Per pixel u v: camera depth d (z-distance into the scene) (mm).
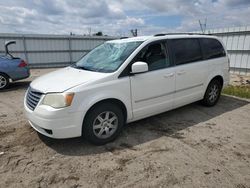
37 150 3432
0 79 8172
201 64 4891
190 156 3238
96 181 2697
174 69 4316
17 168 2967
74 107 3162
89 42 20594
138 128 4254
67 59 19797
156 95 4098
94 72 3688
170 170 2895
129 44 4129
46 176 2797
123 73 3623
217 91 5621
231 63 13273
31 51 18000
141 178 2740
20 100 6641
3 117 4965
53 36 18625
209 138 3834
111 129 3668
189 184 2615
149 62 3982
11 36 16938
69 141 3711
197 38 4977
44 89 3307
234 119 4773
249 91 7297
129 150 3426
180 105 4676
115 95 3506
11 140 3758
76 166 3008
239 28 12422
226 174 2807
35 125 3438
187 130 4176
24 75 8680
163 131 4125
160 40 4227
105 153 3340
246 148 3486
